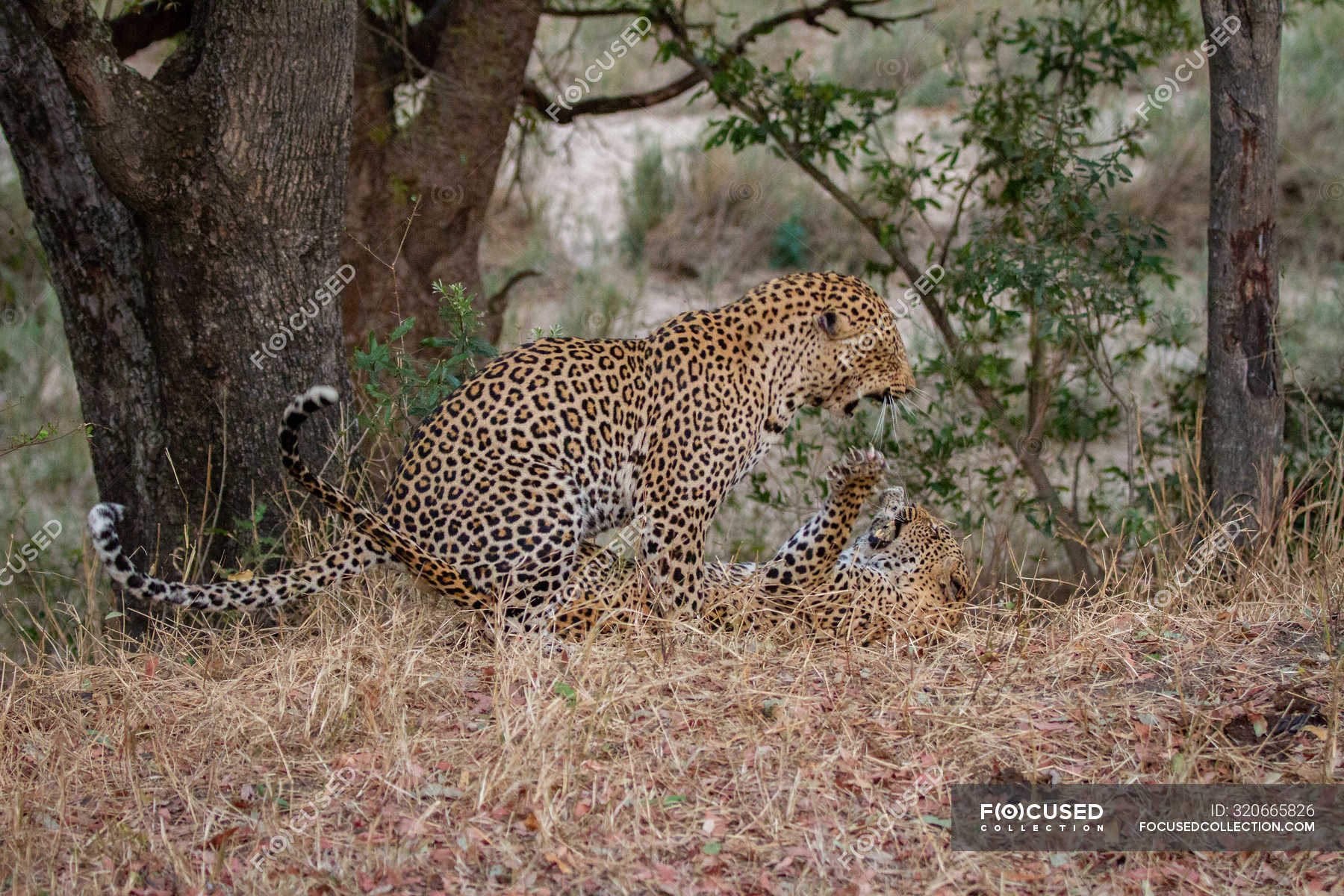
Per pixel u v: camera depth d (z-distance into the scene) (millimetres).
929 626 9156
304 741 7570
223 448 10305
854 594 9273
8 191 23109
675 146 26609
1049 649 8773
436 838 6645
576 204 25969
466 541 8391
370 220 15227
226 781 7191
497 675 7887
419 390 10555
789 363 9125
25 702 8250
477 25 14961
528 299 22422
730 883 6352
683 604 8945
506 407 8477
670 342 8820
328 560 8547
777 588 9414
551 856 6434
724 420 8844
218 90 9430
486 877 6352
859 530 14383
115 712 7984
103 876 6348
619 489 8852
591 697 7676
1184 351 18172
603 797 6922
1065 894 6434
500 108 15367
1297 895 6414
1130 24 14906
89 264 10484
